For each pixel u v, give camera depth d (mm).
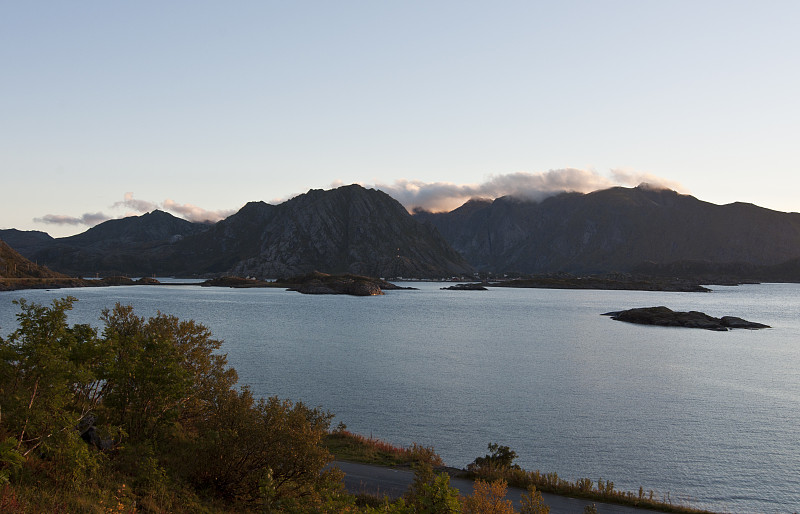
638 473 31844
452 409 45938
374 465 27500
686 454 35250
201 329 22922
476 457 33812
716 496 28609
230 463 17203
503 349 85938
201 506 15320
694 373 66250
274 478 16922
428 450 30328
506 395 51719
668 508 23547
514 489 25047
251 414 18172
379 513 12367
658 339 104500
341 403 47312
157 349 18953
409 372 63250
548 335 108562
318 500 15273
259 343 88250
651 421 43219
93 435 16703
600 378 61906
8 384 14812
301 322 130500
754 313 184500
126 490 14133
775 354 84500
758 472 32188
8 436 13516
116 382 18438
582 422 42594
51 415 14180
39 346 14836
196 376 21500
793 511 26906
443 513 11906
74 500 12312
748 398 52219
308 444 17156
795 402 50562
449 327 122312
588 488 25609
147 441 17531
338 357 74125
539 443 37156
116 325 21797
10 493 11203
